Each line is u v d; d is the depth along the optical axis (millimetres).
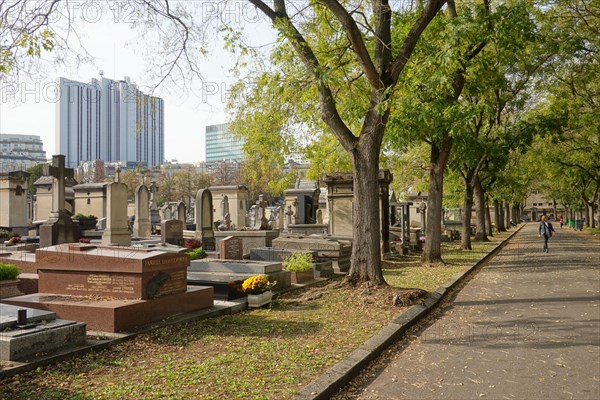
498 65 21344
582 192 61594
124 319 8219
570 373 6875
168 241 22812
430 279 16219
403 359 7609
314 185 45219
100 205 40906
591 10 21047
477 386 6363
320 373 6398
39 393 5457
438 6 12383
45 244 21859
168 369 6441
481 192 39969
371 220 12672
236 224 46562
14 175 32688
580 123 26422
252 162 25266
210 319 9789
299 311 10773
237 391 5637
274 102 14852
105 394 5453
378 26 13008
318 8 13656
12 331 6562
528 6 17328
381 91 12305
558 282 16172
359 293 12031
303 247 18438
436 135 17203
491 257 26891
